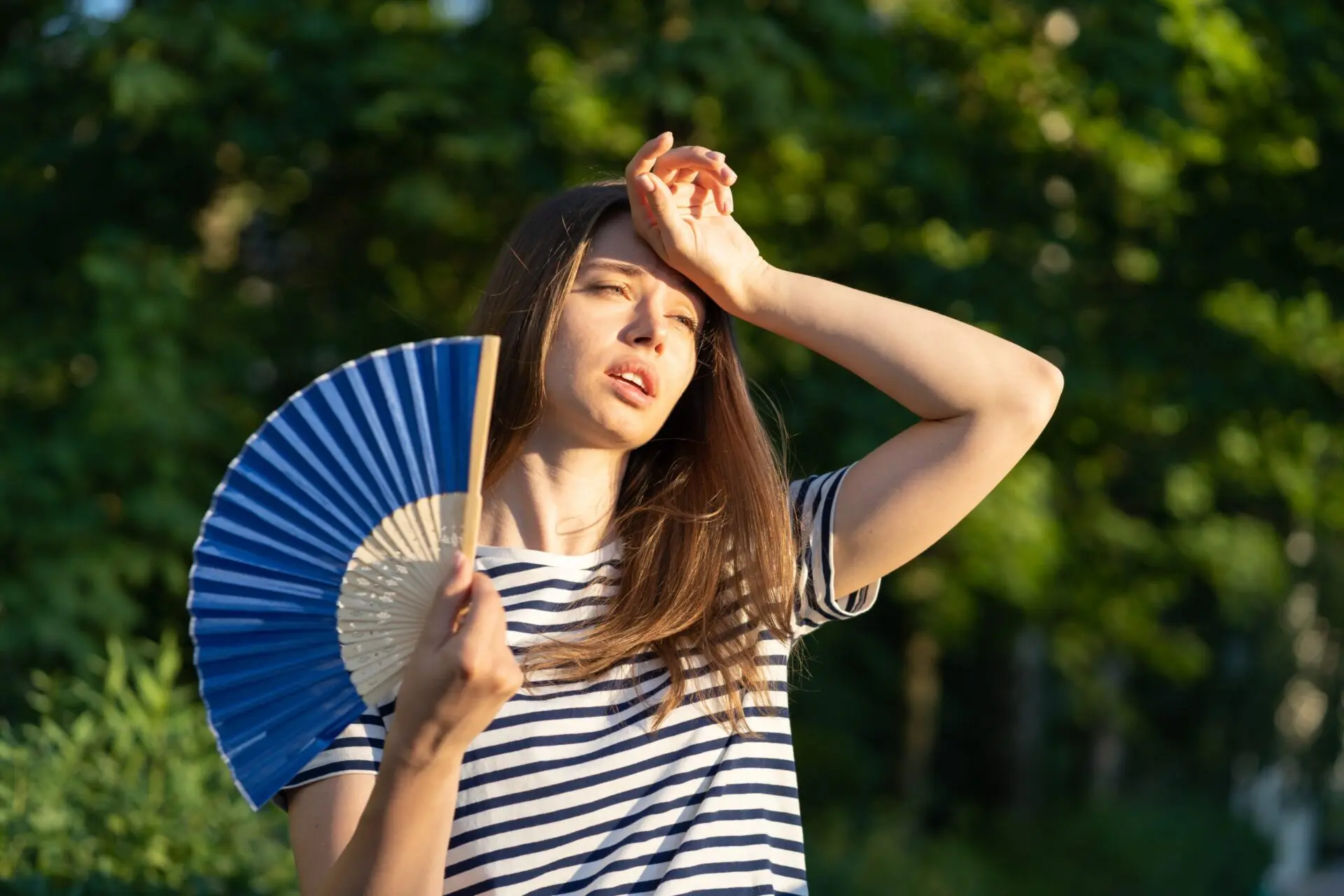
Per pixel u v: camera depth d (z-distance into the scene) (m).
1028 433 4.32
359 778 3.78
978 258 16.17
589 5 14.83
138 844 7.11
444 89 13.97
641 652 4.13
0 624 12.37
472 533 3.55
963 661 31.41
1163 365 16.23
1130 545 19.47
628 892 3.87
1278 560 21.17
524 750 3.91
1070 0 15.05
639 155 4.15
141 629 13.84
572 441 4.21
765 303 4.32
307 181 15.49
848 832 24.80
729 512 4.29
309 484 3.61
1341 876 47.06
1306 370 16.78
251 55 13.83
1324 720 38.00
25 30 15.00
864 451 14.01
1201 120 15.67
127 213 15.12
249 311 14.88
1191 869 29.92
